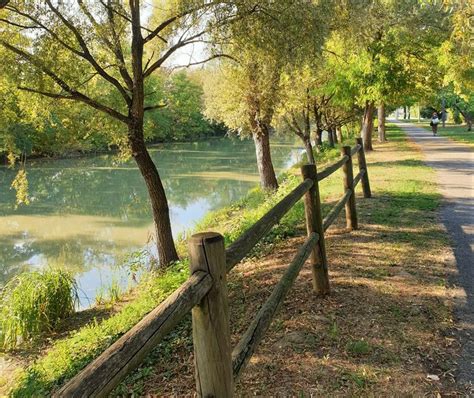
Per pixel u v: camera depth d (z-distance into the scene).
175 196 22.17
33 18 7.84
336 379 3.25
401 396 3.00
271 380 3.32
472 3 9.52
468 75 17.61
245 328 4.38
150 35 8.83
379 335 3.79
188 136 65.94
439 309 4.21
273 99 15.43
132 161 37.25
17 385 5.56
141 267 10.41
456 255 5.70
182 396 3.60
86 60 8.89
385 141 26.72
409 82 17.92
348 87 18.16
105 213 18.95
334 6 9.55
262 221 2.81
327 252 6.09
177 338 4.59
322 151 27.94
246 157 39.44
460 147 20.12
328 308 4.34
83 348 5.95
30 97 9.16
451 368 3.28
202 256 1.93
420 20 16.66
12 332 7.14
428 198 9.26
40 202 21.48
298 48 9.12
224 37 9.32
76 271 11.83
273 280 5.50
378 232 6.91
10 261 12.98
